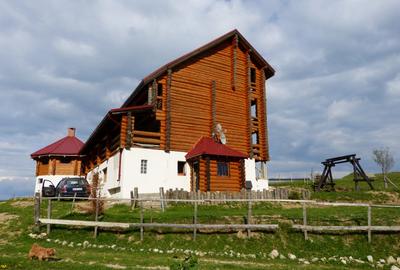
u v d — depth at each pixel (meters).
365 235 15.48
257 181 29.31
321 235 15.43
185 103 27.55
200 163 24.62
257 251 14.29
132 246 14.45
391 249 14.75
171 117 26.61
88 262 11.62
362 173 28.95
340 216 17.02
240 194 21.66
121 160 24.42
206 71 29.28
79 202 22.84
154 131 29.97
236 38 30.86
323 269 12.03
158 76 26.81
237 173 25.75
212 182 24.44
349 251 14.48
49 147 42.16
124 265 11.32
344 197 25.62
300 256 14.05
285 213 17.61
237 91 30.44
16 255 12.49
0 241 14.91
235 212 18.00
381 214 17.62
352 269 12.52
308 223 16.27
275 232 15.46
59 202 22.95
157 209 19.44
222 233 15.30
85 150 36.34
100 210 17.12
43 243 14.62
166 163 25.38
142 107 24.81
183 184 25.52
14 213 19.11
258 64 32.62
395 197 26.14
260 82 32.25
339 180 43.72
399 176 42.47
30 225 16.70
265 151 30.45
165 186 24.84
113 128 27.39
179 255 13.21
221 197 21.17
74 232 15.84
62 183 25.55
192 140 27.08
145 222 16.02
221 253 13.82
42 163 41.41
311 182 40.44
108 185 26.83
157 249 14.07
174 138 26.28
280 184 41.97
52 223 15.93
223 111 29.14
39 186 39.97
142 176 24.19
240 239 15.00
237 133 29.41
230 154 25.23
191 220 16.19
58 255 12.49
